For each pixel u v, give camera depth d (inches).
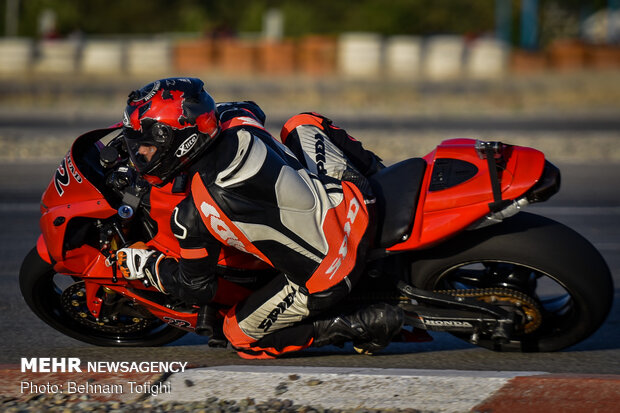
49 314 636.1
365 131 1998.0
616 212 1171.3
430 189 565.3
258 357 600.4
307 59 3759.8
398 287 575.5
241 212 510.9
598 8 6181.1
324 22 6008.9
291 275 538.9
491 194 545.0
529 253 560.1
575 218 1137.4
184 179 539.5
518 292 582.9
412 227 557.3
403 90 3029.0
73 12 5423.2
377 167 635.5
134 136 517.3
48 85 3097.9
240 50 3767.2
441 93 2960.1
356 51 3722.9
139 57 3695.9
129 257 566.6
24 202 1237.1
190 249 523.8
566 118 2346.2
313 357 619.5
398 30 5846.5
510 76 3656.5
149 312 626.5
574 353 621.9
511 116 2388.0
